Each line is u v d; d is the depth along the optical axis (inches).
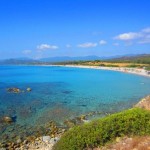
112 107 1795.0
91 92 2596.0
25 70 7770.7
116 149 561.9
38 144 1012.5
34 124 1316.4
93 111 1649.9
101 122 609.9
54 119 1425.9
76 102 1967.3
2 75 5310.0
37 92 2529.5
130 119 613.6
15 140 1069.8
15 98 2118.6
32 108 1712.6
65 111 1632.6
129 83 3590.1
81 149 569.9
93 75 5241.1
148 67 6063.0
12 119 1400.1
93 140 578.9
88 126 604.7
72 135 589.9
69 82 3732.8
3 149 959.6
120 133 601.6
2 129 1223.5
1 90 2632.9
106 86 3196.4
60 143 594.2
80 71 6811.0
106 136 588.4
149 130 600.7
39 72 6496.1
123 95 2399.1
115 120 612.1
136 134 602.2
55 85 3272.6
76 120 1406.3
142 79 4234.7
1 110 1636.3
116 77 4675.2
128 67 6845.5
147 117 616.7
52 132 1176.8
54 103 1908.2
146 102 1219.2
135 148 554.3
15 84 3361.2
